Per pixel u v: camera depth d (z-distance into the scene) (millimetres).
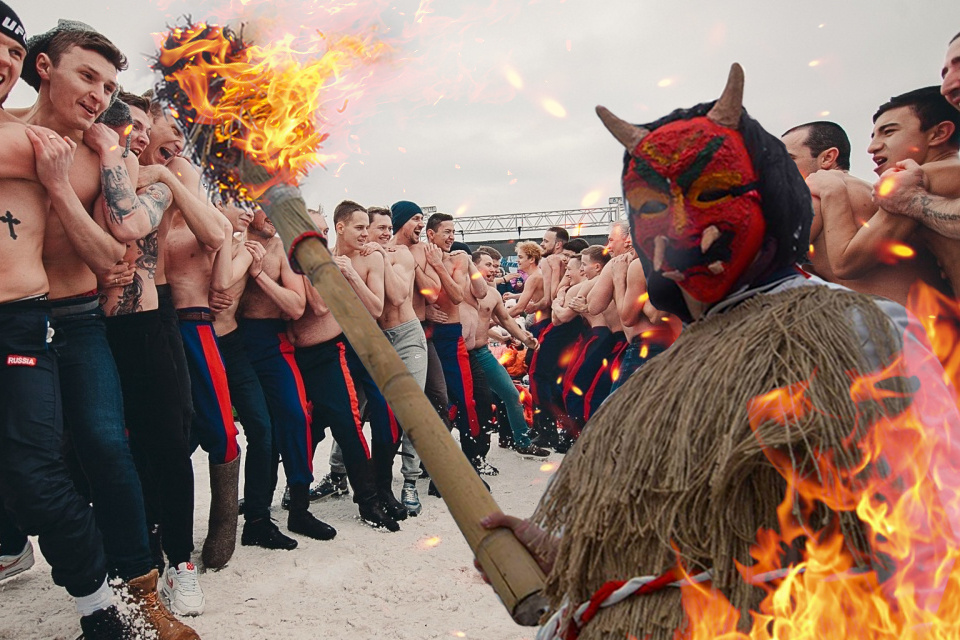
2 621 3301
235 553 4277
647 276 1213
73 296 3117
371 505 4840
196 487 5770
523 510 5027
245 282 4605
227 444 3982
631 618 1026
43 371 2838
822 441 917
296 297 4582
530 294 8859
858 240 3477
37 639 3111
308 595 3596
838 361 944
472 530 1178
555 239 9023
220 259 4055
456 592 3592
